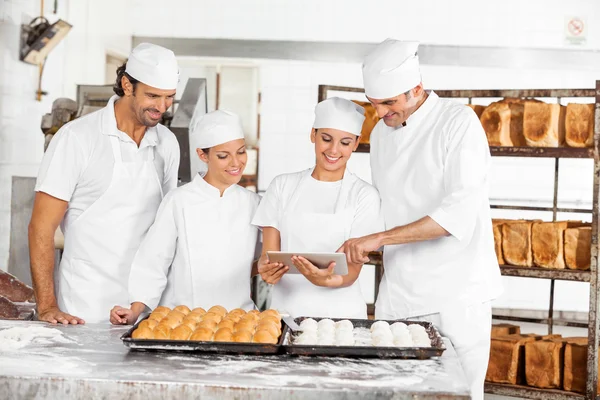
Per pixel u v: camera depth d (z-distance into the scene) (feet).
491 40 26.61
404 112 9.21
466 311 9.10
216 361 6.82
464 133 8.95
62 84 24.57
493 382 15.65
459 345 9.11
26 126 22.58
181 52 27.68
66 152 9.14
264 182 27.71
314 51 27.32
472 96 15.75
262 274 8.65
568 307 25.79
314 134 9.55
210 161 9.43
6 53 21.45
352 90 16.52
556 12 26.37
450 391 6.02
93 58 26.09
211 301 9.51
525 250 15.33
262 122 27.66
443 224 8.75
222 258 9.50
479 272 9.13
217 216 9.51
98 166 9.29
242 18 27.48
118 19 27.35
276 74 27.53
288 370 6.56
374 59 9.10
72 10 24.73
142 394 6.18
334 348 6.95
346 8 27.14
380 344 7.16
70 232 9.44
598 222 14.49
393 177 9.47
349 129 9.12
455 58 26.71
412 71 9.02
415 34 26.86
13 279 12.55
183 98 14.97
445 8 26.68
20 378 6.26
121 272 9.46
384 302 9.66
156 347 7.09
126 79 9.07
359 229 9.30
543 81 26.50
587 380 14.57
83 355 7.00
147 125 9.25
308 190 9.44
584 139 14.90
